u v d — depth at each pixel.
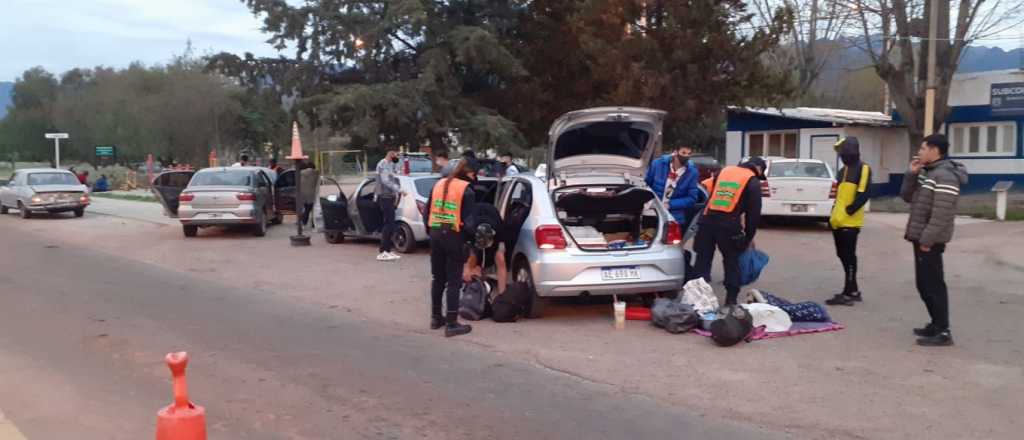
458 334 8.36
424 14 25.47
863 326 8.40
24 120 60.25
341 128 26.91
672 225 9.05
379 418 5.93
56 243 17.70
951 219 7.33
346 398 6.38
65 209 24.39
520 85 27.39
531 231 8.85
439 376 6.95
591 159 10.34
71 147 55.44
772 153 26.95
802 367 6.96
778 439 5.39
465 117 26.58
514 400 6.29
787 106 32.91
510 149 26.14
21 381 6.91
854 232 9.41
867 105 47.97
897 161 26.98
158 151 45.69
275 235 18.66
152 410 6.16
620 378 6.79
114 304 10.34
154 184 20.19
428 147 24.64
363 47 26.84
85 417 6.02
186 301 10.55
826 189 17.20
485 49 25.48
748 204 8.74
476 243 8.38
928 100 20.95
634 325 8.71
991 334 7.97
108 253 15.80
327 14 27.28
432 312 8.73
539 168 13.71
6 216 25.45
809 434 5.46
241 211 17.78
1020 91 23.55
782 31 22.58
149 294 11.09
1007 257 12.82
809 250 14.49
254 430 5.70
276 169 22.02
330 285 11.65
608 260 8.66
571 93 27.56
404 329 8.78
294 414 6.03
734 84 22.66
